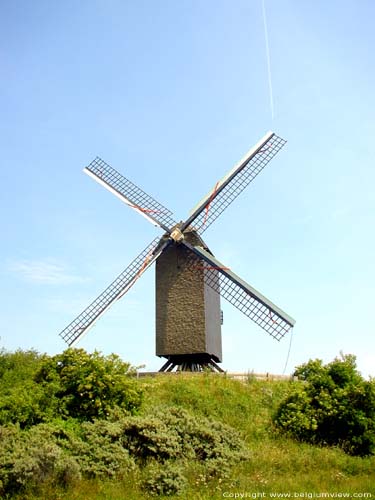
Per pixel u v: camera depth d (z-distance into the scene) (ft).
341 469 48.93
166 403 62.69
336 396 60.08
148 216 85.92
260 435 58.29
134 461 44.19
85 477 40.98
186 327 82.17
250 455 49.16
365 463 50.93
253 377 77.51
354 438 56.85
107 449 43.78
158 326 84.12
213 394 68.28
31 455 38.58
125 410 53.78
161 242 85.05
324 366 65.46
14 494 36.91
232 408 65.26
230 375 77.61
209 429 50.29
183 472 42.65
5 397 51.08
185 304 82.99
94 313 80.53
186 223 84.43
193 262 83.61
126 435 47.14
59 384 54.44
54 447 39.83
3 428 44.47
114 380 55.11
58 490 37.73
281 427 59.41
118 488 39.11
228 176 85.40
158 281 85.61
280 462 48.52
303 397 61.00
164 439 45.98
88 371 55.31
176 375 76.95
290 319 75.05
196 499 37.73
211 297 86.89
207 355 82.99
